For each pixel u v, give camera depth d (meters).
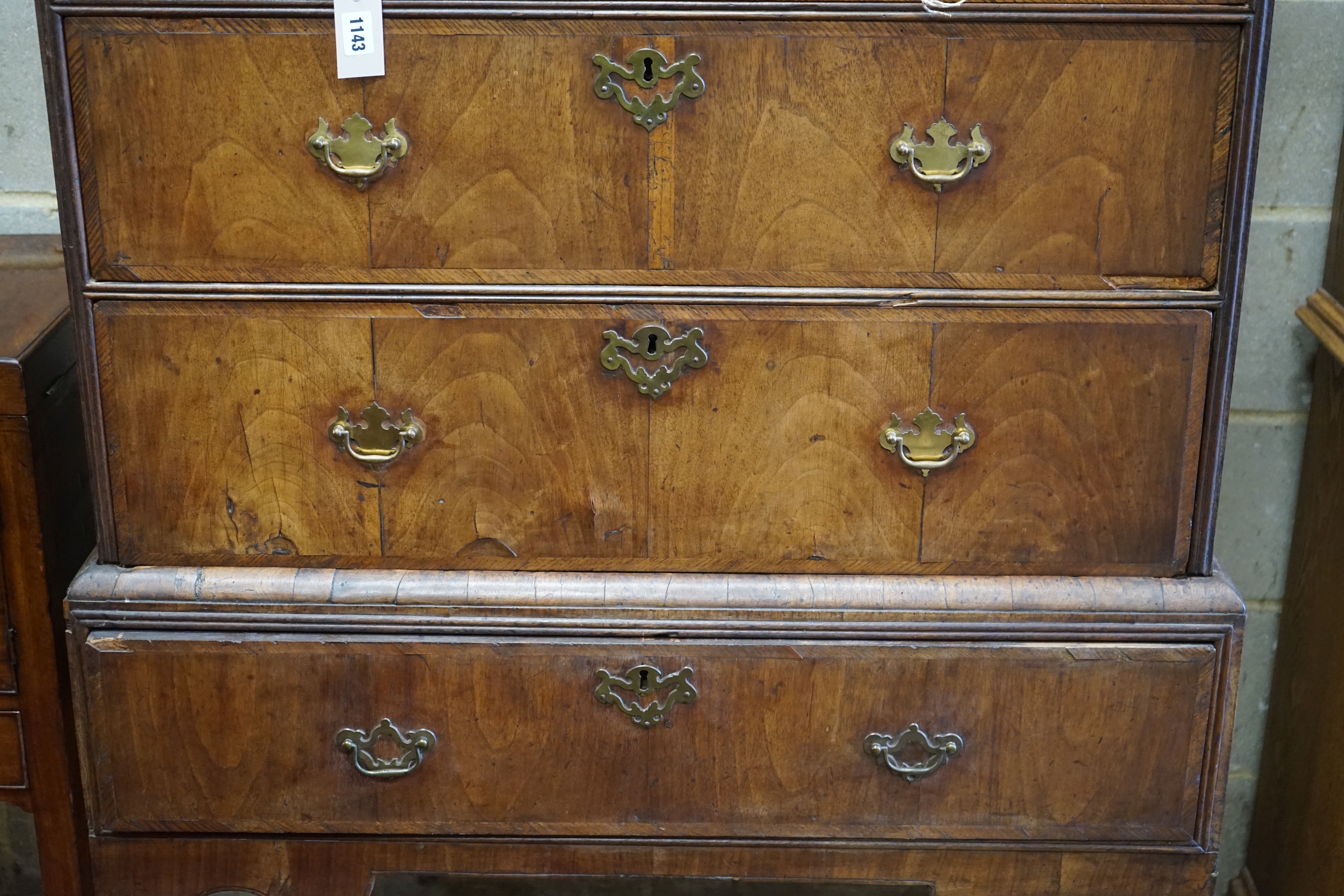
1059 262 1.21
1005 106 1.17
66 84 1.16
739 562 1.31
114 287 1.22
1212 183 1.19
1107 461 1.27
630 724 1.33
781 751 1.34
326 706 1.32
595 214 1.20
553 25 1.15
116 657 1.31
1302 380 1.68
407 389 1.25
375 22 1.15
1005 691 1.31
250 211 1.20
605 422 1.27
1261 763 1.82
